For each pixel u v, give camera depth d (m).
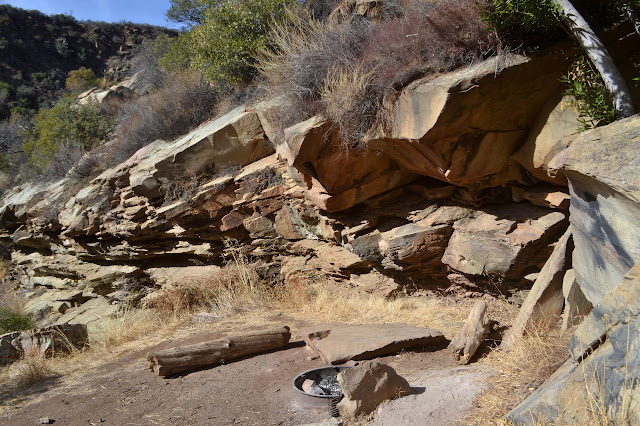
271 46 10.17
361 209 7.49
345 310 7.40
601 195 3.39
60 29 45.91
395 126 6.08
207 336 7.09
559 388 3.07
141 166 10.45
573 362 3.16
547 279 4.90
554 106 5.27
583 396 2.88
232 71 10.76
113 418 4.64
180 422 4.39
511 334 4.87
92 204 11.58
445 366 4.89
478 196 6.27
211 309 8.56
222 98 11.43
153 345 7.03
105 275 11.84
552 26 5.12
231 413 4.45
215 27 10.73
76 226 11.55
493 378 4.11
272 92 8.50
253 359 5.91
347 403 4.00
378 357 5.31
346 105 6.35
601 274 3.71
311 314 7.64
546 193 5.70
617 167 3.15
